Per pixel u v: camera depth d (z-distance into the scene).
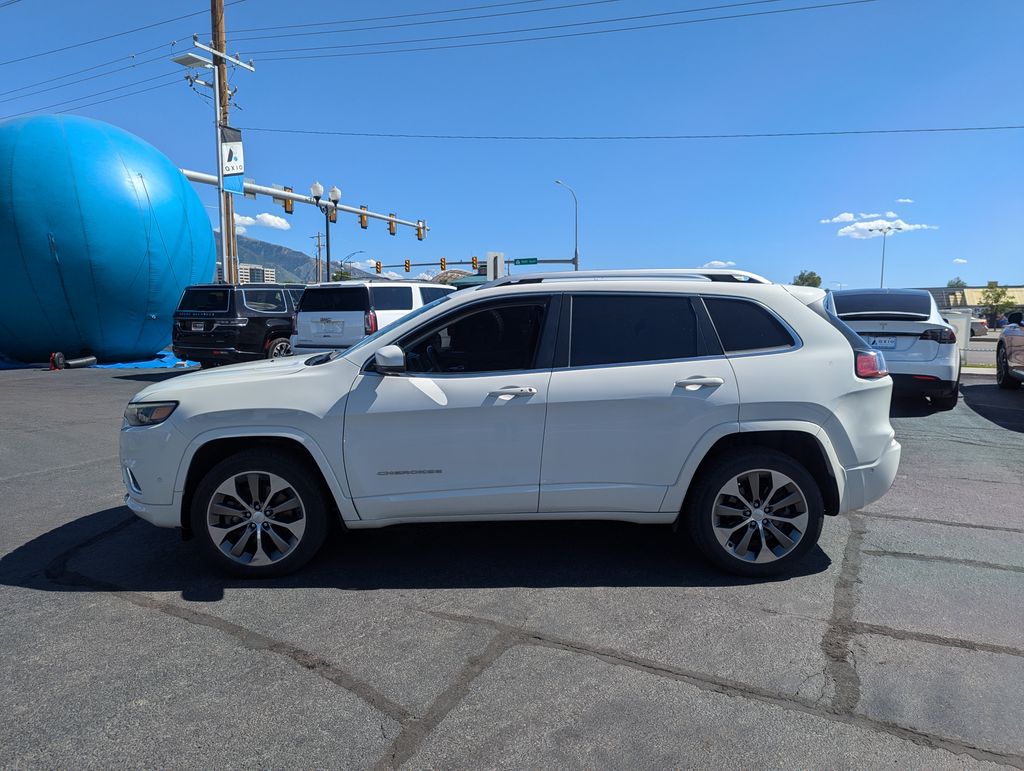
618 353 4.06
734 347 4.07
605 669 3.13
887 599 3.82
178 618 3.64
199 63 21.06
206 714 2.81
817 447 4.03
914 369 9.27
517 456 3.98
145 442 4.00
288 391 3.99
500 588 3.98
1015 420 9.20
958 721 2.75
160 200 19.28
